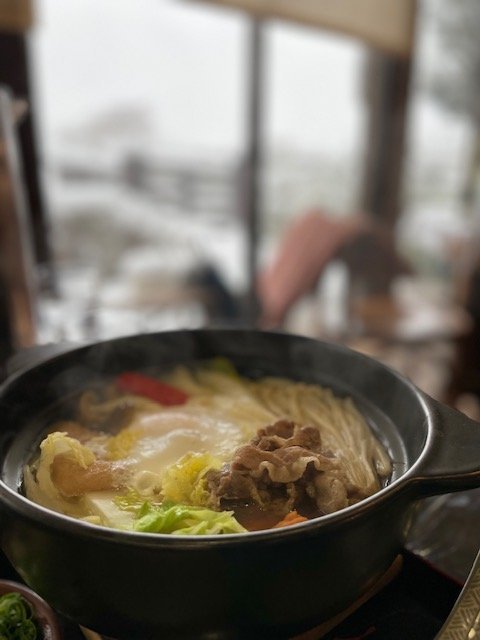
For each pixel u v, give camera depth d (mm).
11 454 973
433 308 3818
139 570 679
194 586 685
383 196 4312
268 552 669
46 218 2787
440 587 961
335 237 3660
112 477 948
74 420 1139
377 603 954
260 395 1223
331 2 3469
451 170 4527
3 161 1595
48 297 2191
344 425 1090
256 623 739
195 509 840
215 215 4145
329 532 686
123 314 2576
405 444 979
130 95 3617
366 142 4172
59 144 3541
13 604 882
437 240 4246
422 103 4219
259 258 4180
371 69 3982
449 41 4113
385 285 3922
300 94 3867
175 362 1278
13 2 2539
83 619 788
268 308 3746
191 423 1108
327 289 4039
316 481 892
